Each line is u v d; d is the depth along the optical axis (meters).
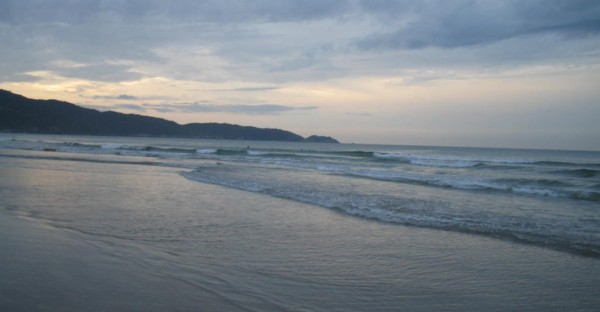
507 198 13.68
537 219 9.66
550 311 4.28
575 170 23.81
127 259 5.69
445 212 10.53
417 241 7.40
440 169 27.55
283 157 42.38
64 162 27.42
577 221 9.44
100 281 4.70
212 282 4.87
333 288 4.84
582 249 6.86
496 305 4.43
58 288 4.40
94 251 6.01
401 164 32.34
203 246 6.66
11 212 9.01
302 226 8.59
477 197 13.74
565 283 5.18
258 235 7.64
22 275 4.78
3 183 14.50
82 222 8.17
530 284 5.13
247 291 4.61
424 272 5.57
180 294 4.40
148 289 4.51
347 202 11.94
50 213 9.03
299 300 4.41
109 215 9.06
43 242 6.40
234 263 5.75
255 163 32.12
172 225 8.26
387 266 5.82
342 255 6.37
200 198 12.35
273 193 13.84
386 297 4.59
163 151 49.31
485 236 7.86
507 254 6.57
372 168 28.11
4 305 3.86
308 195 13.38
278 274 5.33
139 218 8.85
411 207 11.24
